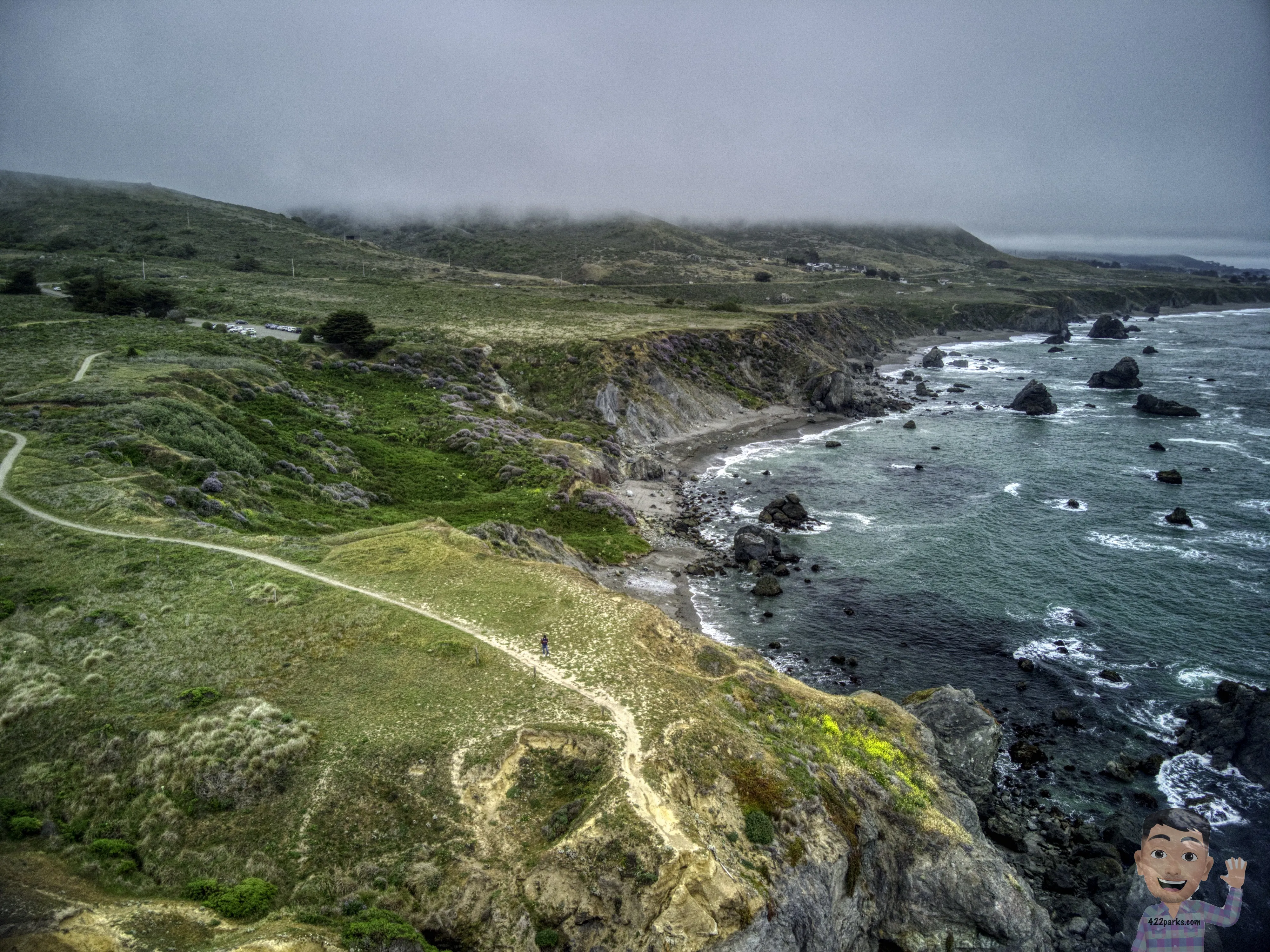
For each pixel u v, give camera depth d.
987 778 41.44
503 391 111.44
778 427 122.94
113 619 39.38
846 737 37.53
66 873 26.88
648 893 26.23
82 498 50.97
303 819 29.11
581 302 178.12
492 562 48.81
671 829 27.81
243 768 30.48
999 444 109.06
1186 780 42.41
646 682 35.97
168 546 47.16
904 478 94.62
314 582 44.62
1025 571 67.12
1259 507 80.62
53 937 22.78
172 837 28.38
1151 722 47.03
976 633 57.47
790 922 27.86
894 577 66.94
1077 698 49.50
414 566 47.59
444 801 29.77
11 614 39.34
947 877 33.03
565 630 40.53
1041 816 40.44
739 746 33.06
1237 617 58.28
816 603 62.59
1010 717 48.22
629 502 86.19
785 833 30.22
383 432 89.56
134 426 62.50
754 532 71.75
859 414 130.50
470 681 35.88
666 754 30.91
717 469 100.00
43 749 31.78
